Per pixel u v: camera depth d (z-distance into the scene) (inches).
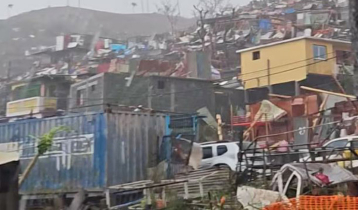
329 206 249.3
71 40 3122.5
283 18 2851.9
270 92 1750.7
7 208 332.5
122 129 661.9
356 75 198.2
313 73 1686.8
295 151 652.7
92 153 649.6
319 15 2652.6
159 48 2962.6
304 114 1390.3
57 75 1899.6
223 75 2257.6
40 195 668.7
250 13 3021.7
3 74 3152.1
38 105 1850.4
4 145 746.2
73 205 594.2
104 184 632.4
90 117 660.1
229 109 1713.8
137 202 538.6
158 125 696.4
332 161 507.8
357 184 443.8
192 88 1665.8
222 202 450.9
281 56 1759.4
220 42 2603.3
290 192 446.9
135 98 1610.5
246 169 553.3
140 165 668.1
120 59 2509.8
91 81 1651.1
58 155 680.4
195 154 737.0
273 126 1409.9
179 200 495.2
